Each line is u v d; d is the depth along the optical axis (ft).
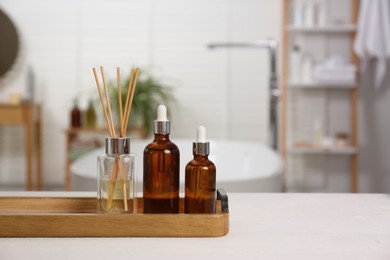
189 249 2.33
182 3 12.57
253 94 12.64
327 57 12.29
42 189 12.78
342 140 11.68
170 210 2.80
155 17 12.61
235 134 12.70
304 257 2.22
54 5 12.58
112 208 2.73
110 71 12.66
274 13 12.52
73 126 11.71
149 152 2.80
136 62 12.67
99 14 12.60
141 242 2.44
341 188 12.59
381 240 2.48
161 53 12.66
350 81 11.35
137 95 11.53
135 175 2.81
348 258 2.21
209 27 12.60
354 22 11.82
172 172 2.80
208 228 2.53
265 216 2.97
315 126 12.00
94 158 8.71
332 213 3.05
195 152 2.77
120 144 2.74
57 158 12.78
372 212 3.08
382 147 12.46
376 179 12.53
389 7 11.28
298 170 12.59
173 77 12.68
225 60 12.62
